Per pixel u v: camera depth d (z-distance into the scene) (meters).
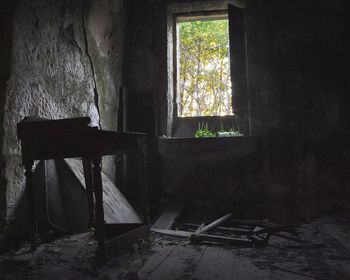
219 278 2.42
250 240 3.36
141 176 3.64
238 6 5.74
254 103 5.51
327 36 5.35
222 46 9.48
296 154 5.30
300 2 5.49
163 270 2.60
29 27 3.50
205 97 9.74
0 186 3.12
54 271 2.56
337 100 5.23
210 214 5.06
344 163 5.12
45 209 3.58
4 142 3.14
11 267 2.66
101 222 2.76
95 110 4.88
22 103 3.39
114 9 5.52
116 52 5.60
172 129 6.04
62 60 4.12
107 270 2.58
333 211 5.01
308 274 2.47
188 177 5.62
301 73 5.40
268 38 5.56
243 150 5.23
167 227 4.23
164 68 5.88
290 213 5.06
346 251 3.10
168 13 5.99
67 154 2.85
